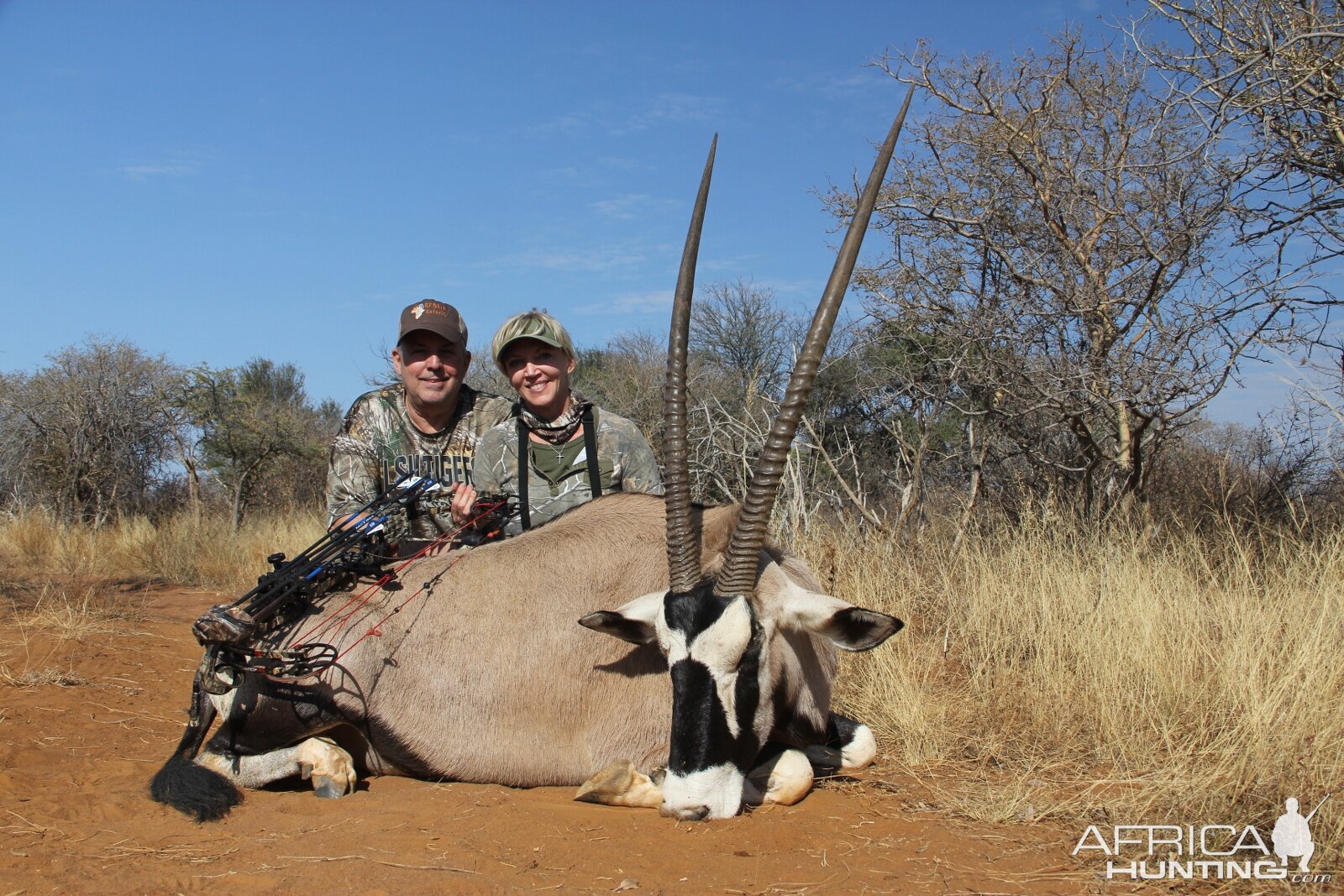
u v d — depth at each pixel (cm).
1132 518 878
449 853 381
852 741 508
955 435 1227
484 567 491
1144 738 503
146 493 2066
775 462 414
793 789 448
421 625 477
